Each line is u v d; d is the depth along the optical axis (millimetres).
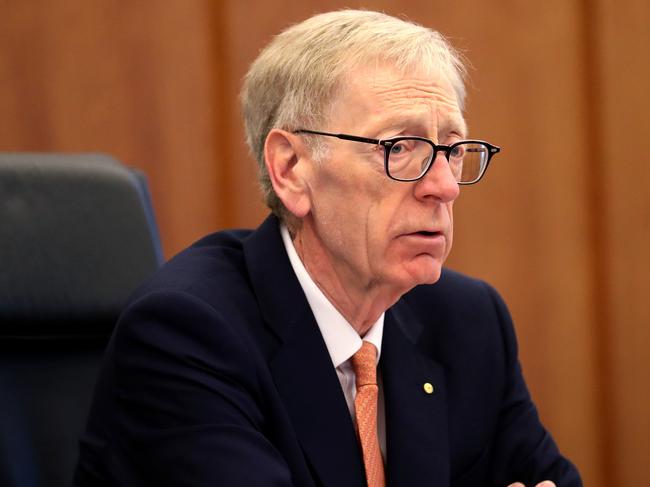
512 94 7586
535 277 7617
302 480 3551
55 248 4191
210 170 7168
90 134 6980
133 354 3568
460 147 3783
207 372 3480
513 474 4438
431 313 4402
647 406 7703
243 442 3352
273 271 3916
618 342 7703
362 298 3848
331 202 3705
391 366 4027
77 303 4215
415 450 3854
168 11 7113
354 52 3664
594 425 7691
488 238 7559
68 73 6949
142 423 3520
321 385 3727
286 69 3814
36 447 4133
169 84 7113
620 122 7691
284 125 3824
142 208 4434
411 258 3678
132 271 4332
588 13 7672
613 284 7695
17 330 4133
